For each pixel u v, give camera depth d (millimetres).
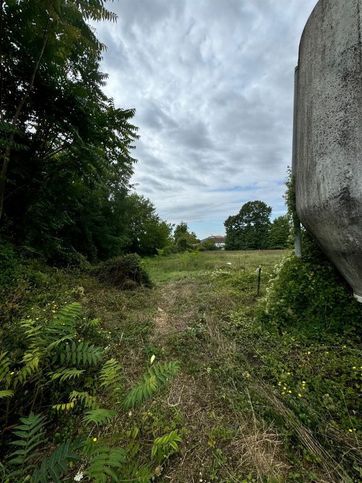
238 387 1987
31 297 3188
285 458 1383
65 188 5832
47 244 5504
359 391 1851
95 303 3848
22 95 4742
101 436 1533
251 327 3084
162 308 4273
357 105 1557
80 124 5465
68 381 1834
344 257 2053
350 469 1305
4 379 1461
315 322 2928
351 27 1593
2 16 3814
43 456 1409
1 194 4348
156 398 1890
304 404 1719
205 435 1568
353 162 1579
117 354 2494
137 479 1081
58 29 3961
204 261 10711
